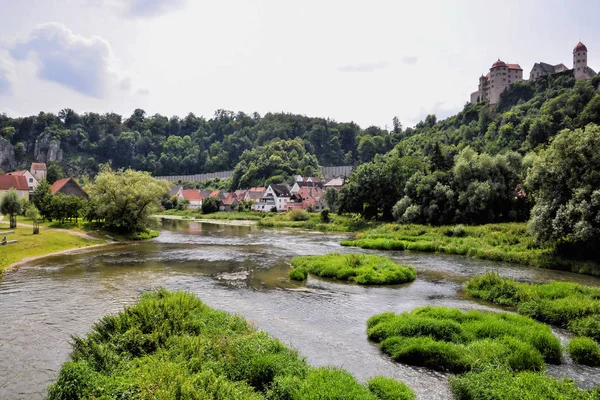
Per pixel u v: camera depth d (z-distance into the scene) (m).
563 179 35.44
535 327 16.20
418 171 72.25
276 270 31.95
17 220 60.50
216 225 85.50
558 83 152.25
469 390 11.27
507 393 10.71
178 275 29.42
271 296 23.34
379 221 73.81
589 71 147.12
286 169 165.75
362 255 35.84
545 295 21.66
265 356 12.63
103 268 32.00
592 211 31.78
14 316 18.72
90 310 19.73
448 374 13.05
